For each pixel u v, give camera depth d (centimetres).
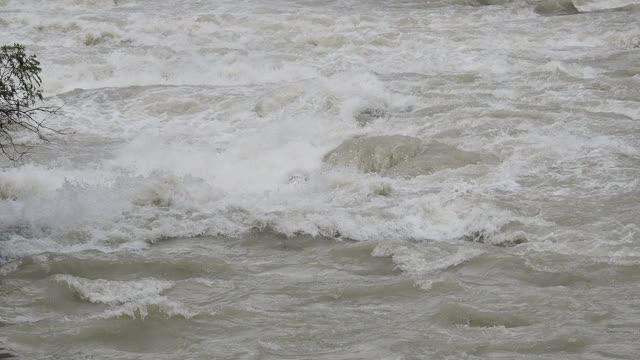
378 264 3366
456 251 3434
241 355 2620
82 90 6228
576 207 3769
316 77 6331
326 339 2720
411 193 4059
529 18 8750
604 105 5384
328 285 3155
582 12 9200
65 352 2655
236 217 3862
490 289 3072
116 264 3347
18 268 3312
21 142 4947
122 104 5872
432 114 5312
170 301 2967
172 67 6919
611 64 6638
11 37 8125
